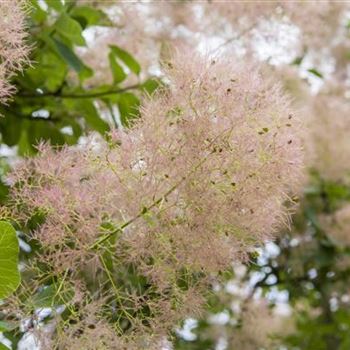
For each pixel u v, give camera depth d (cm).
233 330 131
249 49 118
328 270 150
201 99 85
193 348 129
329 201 148
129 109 115
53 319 85
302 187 129
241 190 84
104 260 87
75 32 109
